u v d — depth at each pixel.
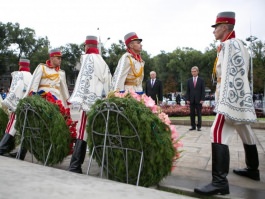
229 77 3.12
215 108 3.28
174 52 44.69
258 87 28.20
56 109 3.98
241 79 3.12
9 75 46.62
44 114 3.83
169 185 3.33
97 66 4.03
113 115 3.10
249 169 3.71
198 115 8.89
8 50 38.88
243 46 3.24
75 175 2.60
